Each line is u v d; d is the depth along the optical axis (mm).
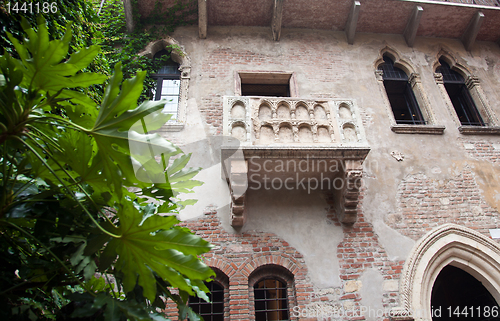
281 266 5137
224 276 5105
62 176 2105
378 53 8180
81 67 1742
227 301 4906
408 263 5270
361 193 5953
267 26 8320
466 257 5512
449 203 6012
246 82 7531
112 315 1672
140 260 1853
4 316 1665
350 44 8281
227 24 8227
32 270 2018
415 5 8156
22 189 1924
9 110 1613
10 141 1796
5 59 1646
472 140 6938
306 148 5062
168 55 7699
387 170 6273
